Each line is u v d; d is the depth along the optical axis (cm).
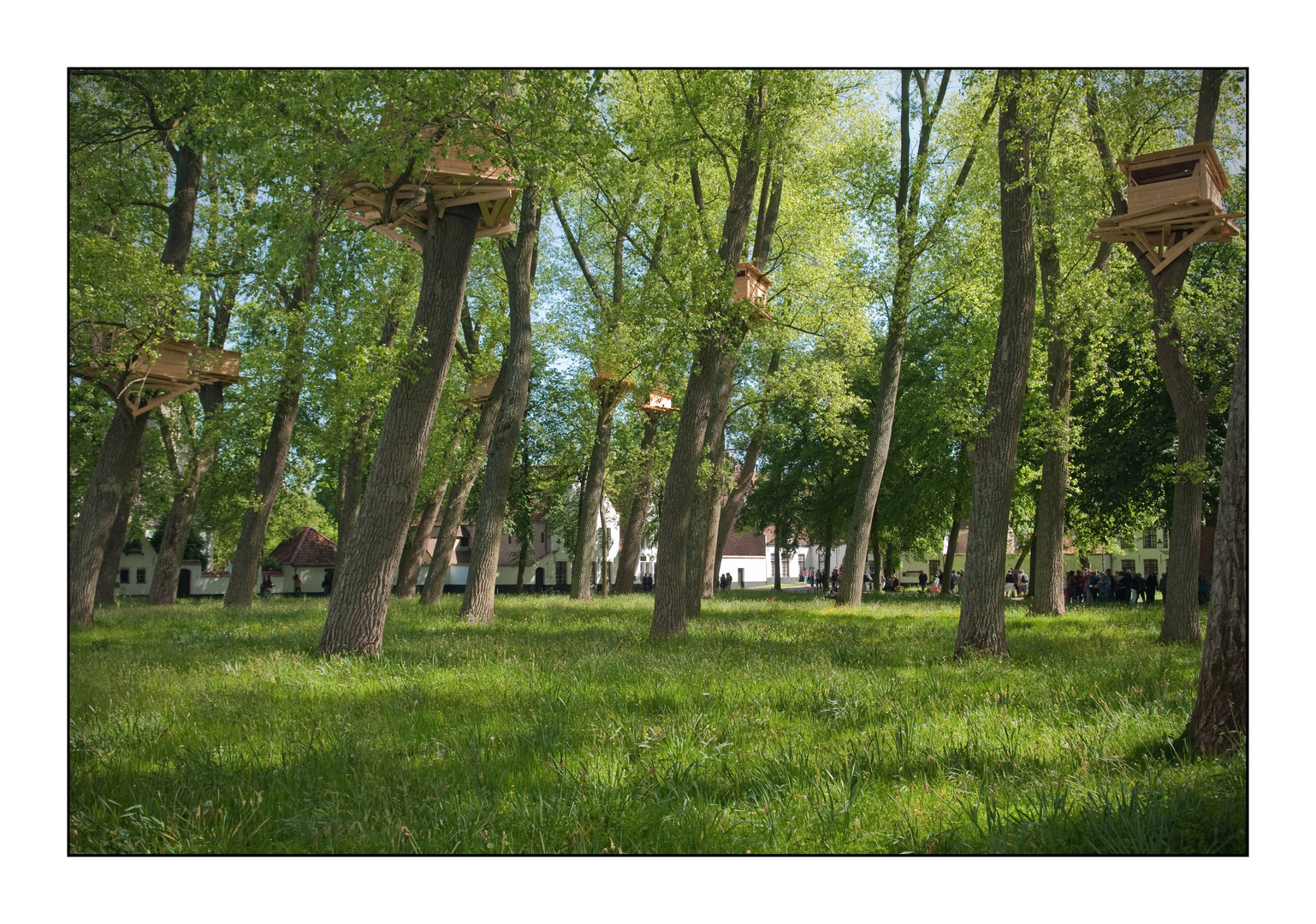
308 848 479
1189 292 1570
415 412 1320
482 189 1304
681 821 507
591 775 595
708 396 1597
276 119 1189
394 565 1281
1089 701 842
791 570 11856
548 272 3056
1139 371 2194
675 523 1557
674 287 1546
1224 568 637
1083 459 3020
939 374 3750
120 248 1672
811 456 4369
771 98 1627
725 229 1652
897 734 663
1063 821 492
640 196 2009
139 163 2145
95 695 872
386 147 1145
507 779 586
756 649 1316
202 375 1906
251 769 607
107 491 1836
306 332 2338
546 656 1201
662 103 1777
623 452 3684
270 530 4862
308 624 1795
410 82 1141
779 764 604
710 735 693
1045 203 1734
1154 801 506
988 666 1112
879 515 4144
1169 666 1085
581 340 2800
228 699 866
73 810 532
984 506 1288
